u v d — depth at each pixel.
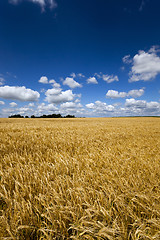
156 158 4.50
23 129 12.09
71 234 1.70
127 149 5.81
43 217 1.90
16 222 1.64
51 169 3.36
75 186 2.51
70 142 6.89
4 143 6.34
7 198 2.05
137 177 3.05
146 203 2.21
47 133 9.89
